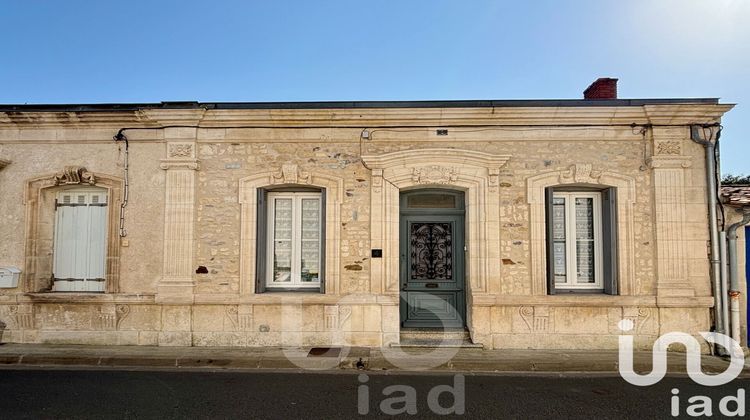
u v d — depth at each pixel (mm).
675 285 6246
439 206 6898
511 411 4301
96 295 6500
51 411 4227
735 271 6223
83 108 6609
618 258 6375
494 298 6324
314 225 6906
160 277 6535
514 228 6473
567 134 6496
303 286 6809
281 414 4180
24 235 6621
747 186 7234
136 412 4211
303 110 6484
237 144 6672
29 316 6555
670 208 6336
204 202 6625
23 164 6711
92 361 5859
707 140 6348
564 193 6773
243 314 6465
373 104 6531
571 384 5105
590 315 6340
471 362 5746
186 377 5301
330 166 6617
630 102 6375
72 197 6875
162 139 6672
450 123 6566
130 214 6625
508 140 6547
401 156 6516
